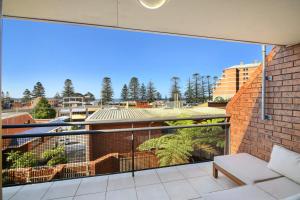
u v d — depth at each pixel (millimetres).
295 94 2107
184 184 2266
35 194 2043
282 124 2252
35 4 1333
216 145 3678
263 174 1901
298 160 1776
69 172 3104
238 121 2975
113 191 2107
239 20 1595
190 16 1539
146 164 4020
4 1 1281
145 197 1999
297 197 1051
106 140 4605
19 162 2621
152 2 1309
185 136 4074
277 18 1535
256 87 2641
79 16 1551
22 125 2148
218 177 2441
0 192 997
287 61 2205
